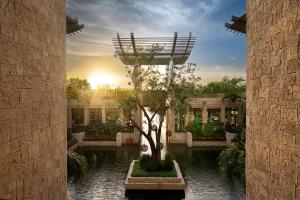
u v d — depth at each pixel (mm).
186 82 20656
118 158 23703
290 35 5828
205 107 30562
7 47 5699
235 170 15078
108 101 30688
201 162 22422
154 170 18016
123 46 25109
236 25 15781
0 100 5430
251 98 8531
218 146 27438
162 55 27438
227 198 15352
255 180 8148
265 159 7328
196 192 16297
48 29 8023
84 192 16312
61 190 9148
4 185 5582
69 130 27297
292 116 5766
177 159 23328
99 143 27984
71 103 30484
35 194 7066
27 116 6617
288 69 5934
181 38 26391
